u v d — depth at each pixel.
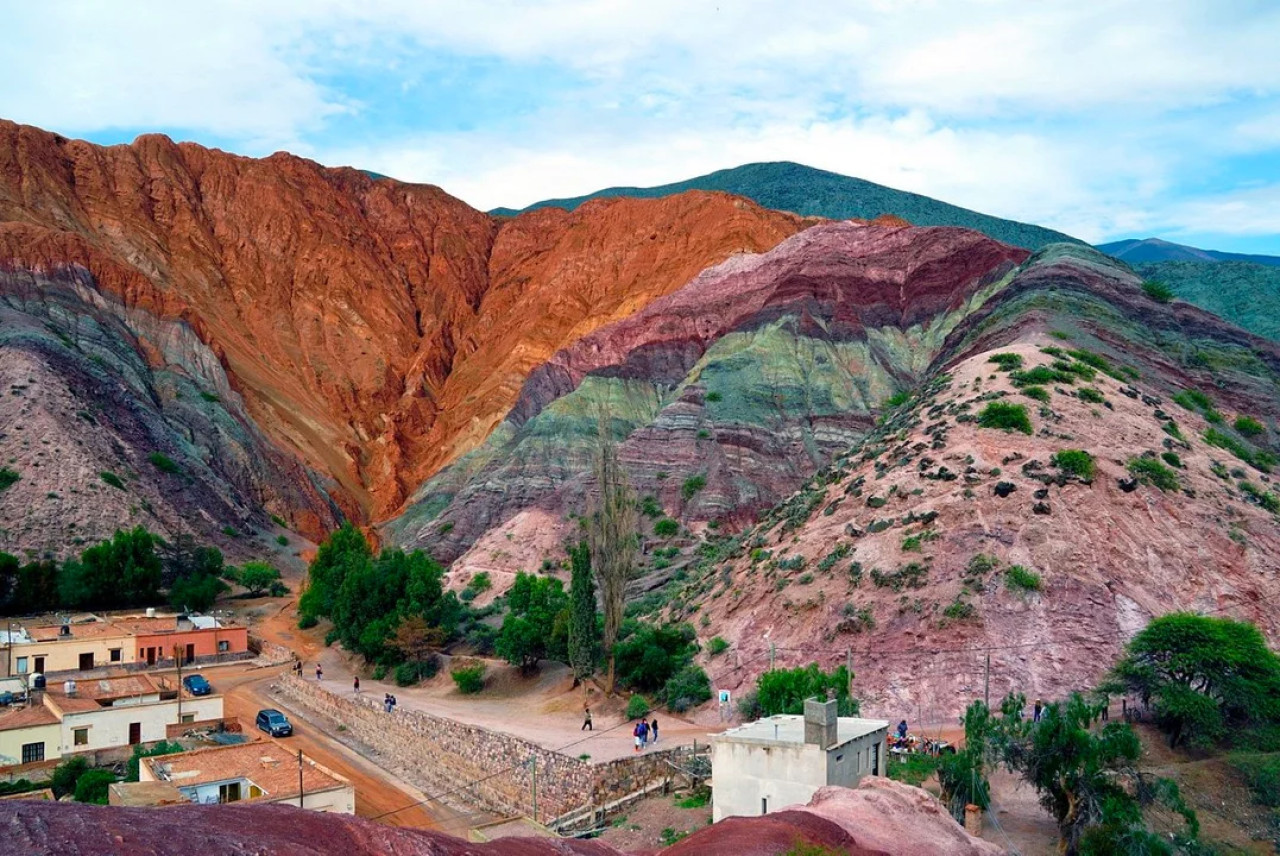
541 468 121.31
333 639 85.25
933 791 36.94
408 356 191.62
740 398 113.88
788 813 26.91
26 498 99.88
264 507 134.12
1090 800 33.06
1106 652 50.66
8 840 14.44
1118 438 64.75
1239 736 40.69
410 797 51.56
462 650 75.12
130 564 93.56
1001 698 49.44
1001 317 91.62
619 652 59.38
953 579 55.47
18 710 58.75
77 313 134.75
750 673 56.19
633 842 38.00
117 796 38.22
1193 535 57.16
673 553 97.06
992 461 62.66
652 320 138.75
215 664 79.81
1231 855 32.91
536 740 49.75
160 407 134.38
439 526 121.69
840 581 58.94
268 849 17.11
